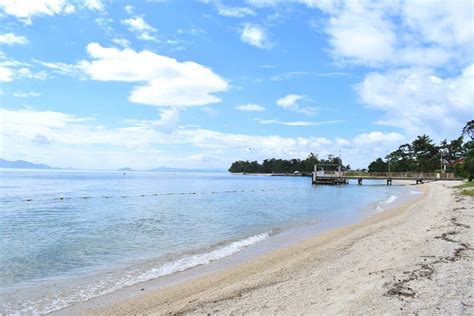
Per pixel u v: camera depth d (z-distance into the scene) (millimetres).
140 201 41406
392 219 22141
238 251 14930
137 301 9133
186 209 32469
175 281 10891
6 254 14562
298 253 13992
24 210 31250
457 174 79750
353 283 8922
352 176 87938
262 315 7301
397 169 125125
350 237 16438
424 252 11586
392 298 7547
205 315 7508
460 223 17469
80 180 99250
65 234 19062
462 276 8914
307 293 8484
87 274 11742
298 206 35250
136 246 16031
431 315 6703
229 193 57719
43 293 9898
